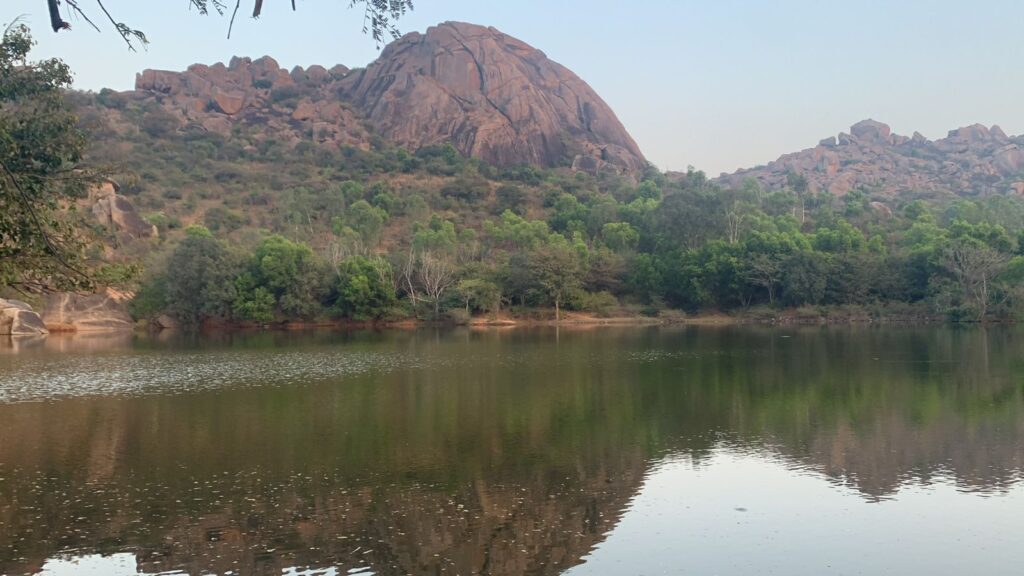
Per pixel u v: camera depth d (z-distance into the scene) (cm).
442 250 8888
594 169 17925
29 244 1370
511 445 2048
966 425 2227
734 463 1841
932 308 7381
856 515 1453
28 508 1521
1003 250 7600
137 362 4309
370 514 1479
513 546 1312
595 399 2798
